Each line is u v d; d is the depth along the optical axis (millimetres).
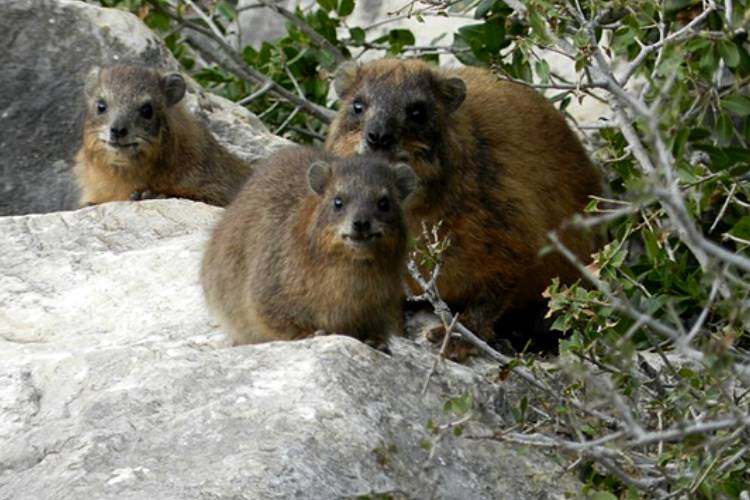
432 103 13945
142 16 20328
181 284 13453
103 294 13336
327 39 19469
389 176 11953
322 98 19844
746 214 14156
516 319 14992
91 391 10805
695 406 10414
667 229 11070
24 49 18766
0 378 11133
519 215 14289
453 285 14234
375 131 13672
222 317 12578
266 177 12719
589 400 11422
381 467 10016
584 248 14891
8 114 18484
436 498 10148
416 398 10906
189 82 19078
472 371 11773
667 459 10516
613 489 10938
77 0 20062
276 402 10359
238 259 12406
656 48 13516
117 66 17781
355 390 10594
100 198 17781
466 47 17781
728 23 12266
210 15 21031
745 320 9680
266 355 10938
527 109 15047
